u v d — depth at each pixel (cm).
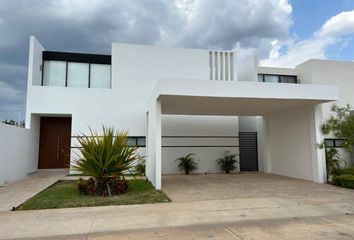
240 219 512
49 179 1043
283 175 1205
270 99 869
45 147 1334
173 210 581
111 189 755
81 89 1232
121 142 776
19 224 486
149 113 1064
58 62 1288
